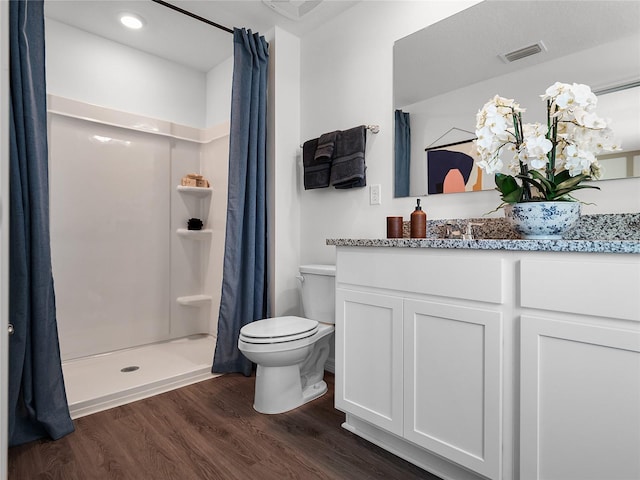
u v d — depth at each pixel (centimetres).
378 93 210
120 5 230
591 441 95
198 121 320
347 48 228
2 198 77
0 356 74
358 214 221
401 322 137
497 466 112
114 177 269
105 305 264
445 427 124
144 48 284
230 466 138
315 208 248
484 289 114
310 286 216
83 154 254
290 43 255
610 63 136
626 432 90
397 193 200
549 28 151
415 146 193
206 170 317
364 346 151
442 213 182
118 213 271
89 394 187
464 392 120
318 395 201
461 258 120
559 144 128
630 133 131
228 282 231
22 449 147
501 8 164
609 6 137
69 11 236
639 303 88
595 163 126
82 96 256
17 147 146
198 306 317
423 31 191
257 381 185
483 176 168
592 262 95
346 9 229
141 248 284
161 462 140
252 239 235
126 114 273
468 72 174
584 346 96
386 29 207
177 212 304
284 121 251
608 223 134
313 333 187
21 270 146
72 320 249
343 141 217
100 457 142
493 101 134
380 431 153
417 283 132
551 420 101
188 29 258
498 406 111
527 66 156
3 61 78
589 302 95
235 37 231
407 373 135
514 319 109
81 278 254
